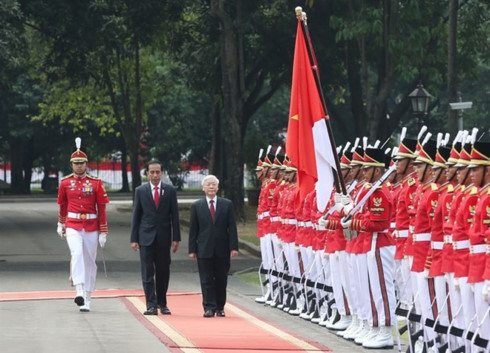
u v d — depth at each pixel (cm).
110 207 11325
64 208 3750
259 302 4106
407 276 2827
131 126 10400
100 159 17325
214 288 3581
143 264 3594
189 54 8600
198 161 15950
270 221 4041
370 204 2972
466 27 7462
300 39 3256
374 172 3041
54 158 16162
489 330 2316
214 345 2817
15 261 5600
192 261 5728
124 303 3888
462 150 2409
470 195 2370
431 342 2638
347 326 3284
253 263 5547
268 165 4131
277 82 8481
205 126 14988
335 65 8069
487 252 2262
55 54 8538
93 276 3719
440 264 2559
